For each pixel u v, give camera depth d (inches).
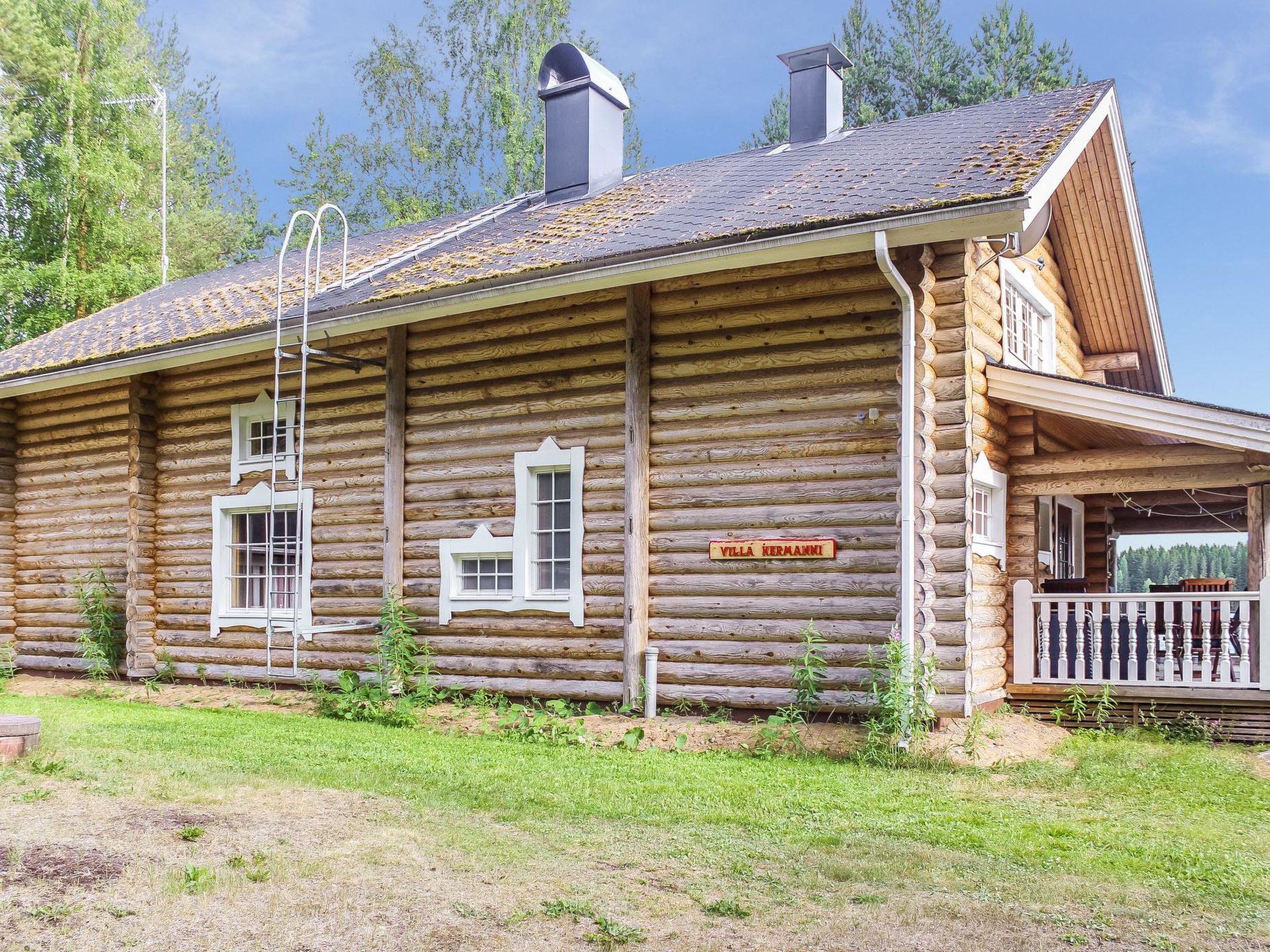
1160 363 589.3
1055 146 334.3
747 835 229.6
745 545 353.7
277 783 267.6
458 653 414.3
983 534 389.1
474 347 417.4
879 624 335.6
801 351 350.0
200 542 492.1
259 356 478.3
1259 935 175.8
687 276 365.7
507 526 406.0
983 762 307.6
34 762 273.6
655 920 178.2
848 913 182.5
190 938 165.3
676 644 366.0
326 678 446.9
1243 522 555.8
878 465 338.3
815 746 321.7
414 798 257.1
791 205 349.4
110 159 1096.2
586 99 533.3
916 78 1246.9
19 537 560.7
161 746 323.6
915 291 328.5
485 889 189.8
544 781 280.7
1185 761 314.8
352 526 445.7
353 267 514.6
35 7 1088.8
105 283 1040.2
